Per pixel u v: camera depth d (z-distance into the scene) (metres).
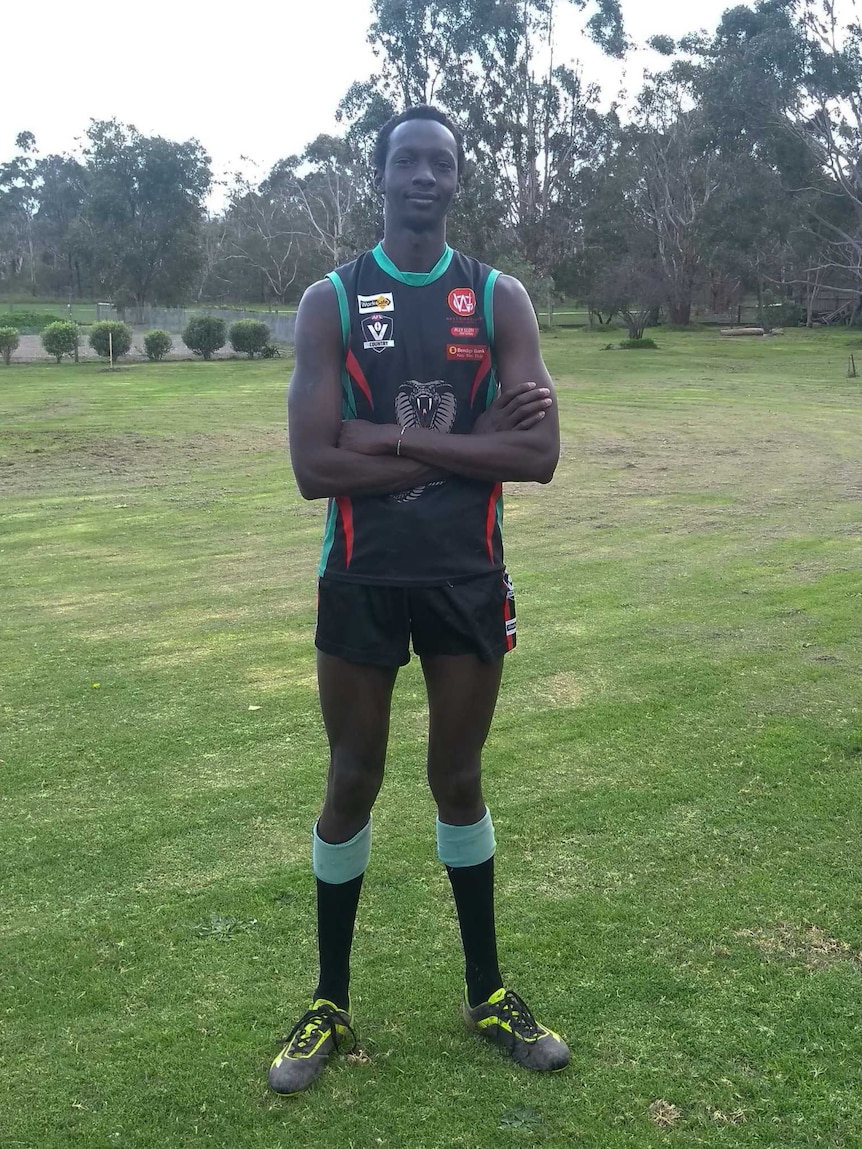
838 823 3.72
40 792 4.14
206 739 4.69
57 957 2.97
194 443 16.89
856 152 43.47
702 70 55.19
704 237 49.56
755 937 3.00
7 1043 2.60
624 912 3.14
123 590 7.67
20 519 10.73
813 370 31.33
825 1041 2.54
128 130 64.25
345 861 2.50
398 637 2.35
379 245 2.36
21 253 96.50
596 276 54.94
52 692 5.36
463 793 2.47
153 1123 2.31
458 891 2.54
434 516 2.30
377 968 2.87
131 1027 2.65
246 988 2.81
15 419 20.33
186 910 3.22
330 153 68.62
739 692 5.13
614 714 4.86
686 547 8.73
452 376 2.30
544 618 6.56
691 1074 2.43
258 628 6.57
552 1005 2.69
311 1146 2.24
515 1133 2.26
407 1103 2.36
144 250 65.00
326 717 2.45
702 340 48.75
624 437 17.03
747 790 4.01
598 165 55.88
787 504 10.72
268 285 82.62
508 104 49.59
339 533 2.35
